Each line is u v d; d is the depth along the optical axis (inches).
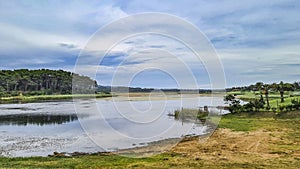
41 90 3636.8
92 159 555.2
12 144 737.6
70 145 714.8
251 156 574.6
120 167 490.9
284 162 523.5
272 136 790.5
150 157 568.7
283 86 1668.3
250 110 1272.1
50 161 538.0
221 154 594.2
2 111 1646.2
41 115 1428.4
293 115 1148.5
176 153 607.2
